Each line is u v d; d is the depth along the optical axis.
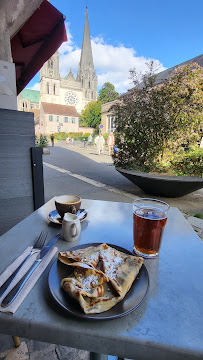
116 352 0.51
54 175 6.39
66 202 1.19
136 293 0.62
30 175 2.35
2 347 1.25
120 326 0.53
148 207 0.93
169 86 4.33
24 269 0.70
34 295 0.62
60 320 0.54
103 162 9.50
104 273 0.67
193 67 4.38
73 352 1.24
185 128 4.46
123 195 4.47
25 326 0.54
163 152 4.71
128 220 1.20
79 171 7.16
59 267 0.73
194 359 0.47
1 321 0.55
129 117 4.61
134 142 4.77
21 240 0.94
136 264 0.72
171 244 0.94
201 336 0.51
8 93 2.22
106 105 19.94
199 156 4.29
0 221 2.27
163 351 0.48
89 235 1.02
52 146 20.44
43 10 3.11
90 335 0.51
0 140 2.14
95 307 0.55
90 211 1.33
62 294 0.61
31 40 3.86
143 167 4.76
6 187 2.25
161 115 4.34
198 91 4.23
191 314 0.57
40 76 64.44
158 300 0.62
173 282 0.70
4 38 2.23
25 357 1.20
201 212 3.57
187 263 0.81
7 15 2.18
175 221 1.21
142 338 0.50
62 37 3.62
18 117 2.18
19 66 4.80
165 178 3.84
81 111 63.44
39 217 1.20
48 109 51.94
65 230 0.93
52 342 0.53
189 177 3.85
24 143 2.26
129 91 4.81
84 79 70.56
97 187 5.09
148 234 0.81
